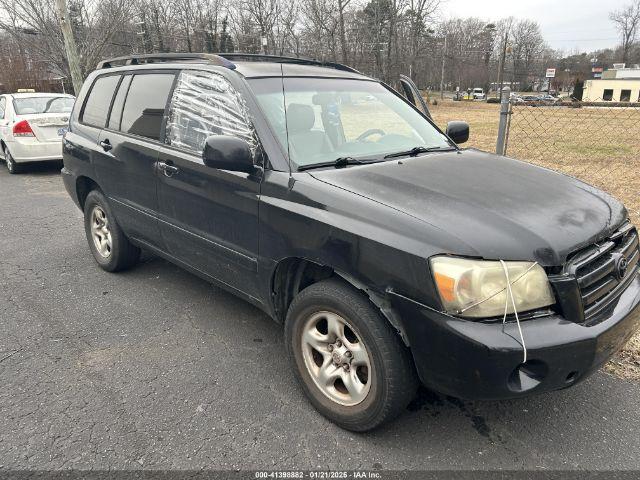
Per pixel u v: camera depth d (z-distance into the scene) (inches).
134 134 155.7
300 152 117.0
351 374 100.7
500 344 81.6
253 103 119.9
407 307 87.8
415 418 107.9
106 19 737.0
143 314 154.1
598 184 319.9
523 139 573.9
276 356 131.6
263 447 99.3
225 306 159.5
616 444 100.4
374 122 141.2
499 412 110.0
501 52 3058.6
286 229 106.3
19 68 1008.9
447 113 1359.5
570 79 3206.2
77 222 257.9
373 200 97.2
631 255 106.4
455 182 108.0
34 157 382.6
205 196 126.0
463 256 84.2
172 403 112.4
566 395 115.6
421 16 1472.7
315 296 101.9
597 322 89.3
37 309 157.6
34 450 98.0
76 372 124.0
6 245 220.5
